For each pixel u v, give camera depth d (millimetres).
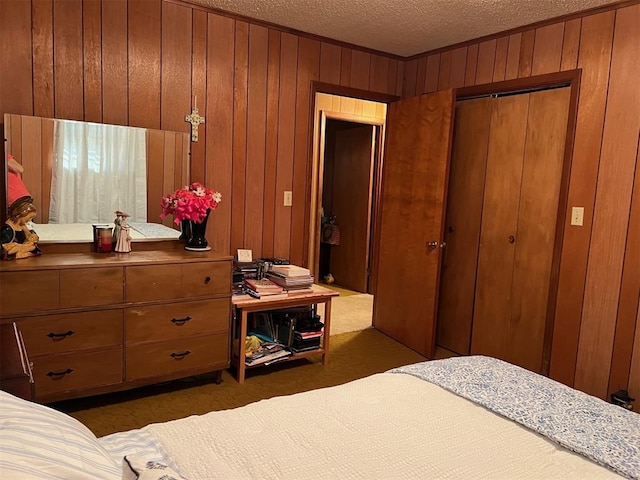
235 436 1269
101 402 2688
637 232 2689
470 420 1412
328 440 1263
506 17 3059
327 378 3168
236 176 3434
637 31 2654
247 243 3549
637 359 2707
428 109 3641
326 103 5328
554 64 3051
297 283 3273
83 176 2855
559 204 3043
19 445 848
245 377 3119
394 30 3420
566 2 2764
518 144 3326
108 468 968
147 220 3078
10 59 2615
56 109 2762
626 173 2727
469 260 3691
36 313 2316
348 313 4832
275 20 3338
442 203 3521
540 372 3225
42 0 2658
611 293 2807
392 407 1478
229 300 2900
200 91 3209
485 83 3480
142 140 3025
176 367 2758
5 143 2617
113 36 2881
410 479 1104
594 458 1222
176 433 1279
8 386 1320
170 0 3023
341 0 2918
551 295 3098
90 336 2467
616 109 2758
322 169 5562
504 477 1139
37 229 2734
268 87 3475
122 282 2525
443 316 3932
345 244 6055
